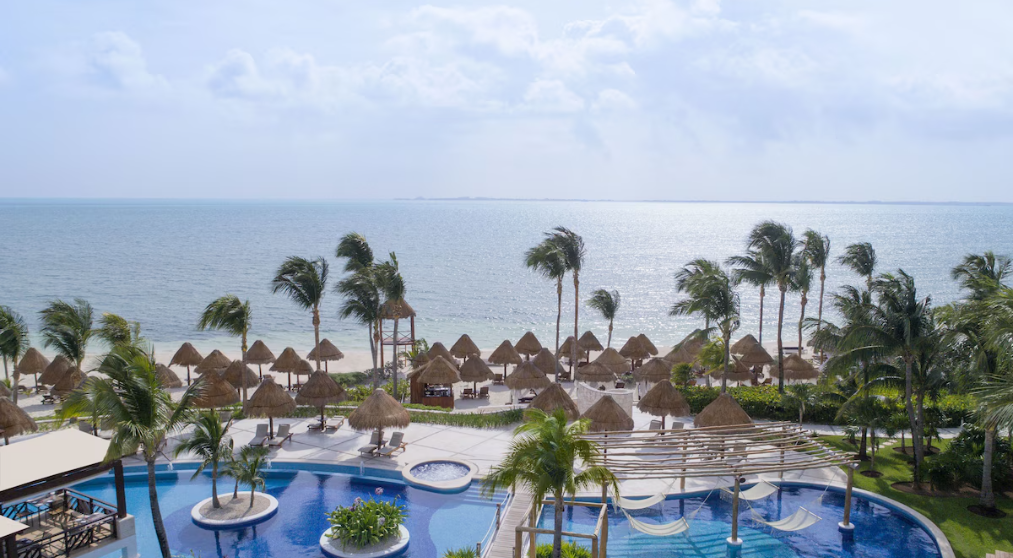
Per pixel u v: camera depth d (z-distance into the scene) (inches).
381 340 1814.7
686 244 7327.8
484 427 1226.0
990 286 1015.6
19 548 671.8
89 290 3484.3
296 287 1430.9
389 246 6707.7
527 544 760.3
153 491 717.3
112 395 687.7
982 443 927.7
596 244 7337.6
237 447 1101.1
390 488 968.3
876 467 1014.4
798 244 1780.3
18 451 735.7
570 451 582.6
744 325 2856.8
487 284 4045.3
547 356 1660.9
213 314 1304.1
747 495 859.4
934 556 768.9
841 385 1178.0
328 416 1300.4
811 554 781.3
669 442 842.8
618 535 838.5
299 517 874.1
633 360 1876.2
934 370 940.6
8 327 1301.7
